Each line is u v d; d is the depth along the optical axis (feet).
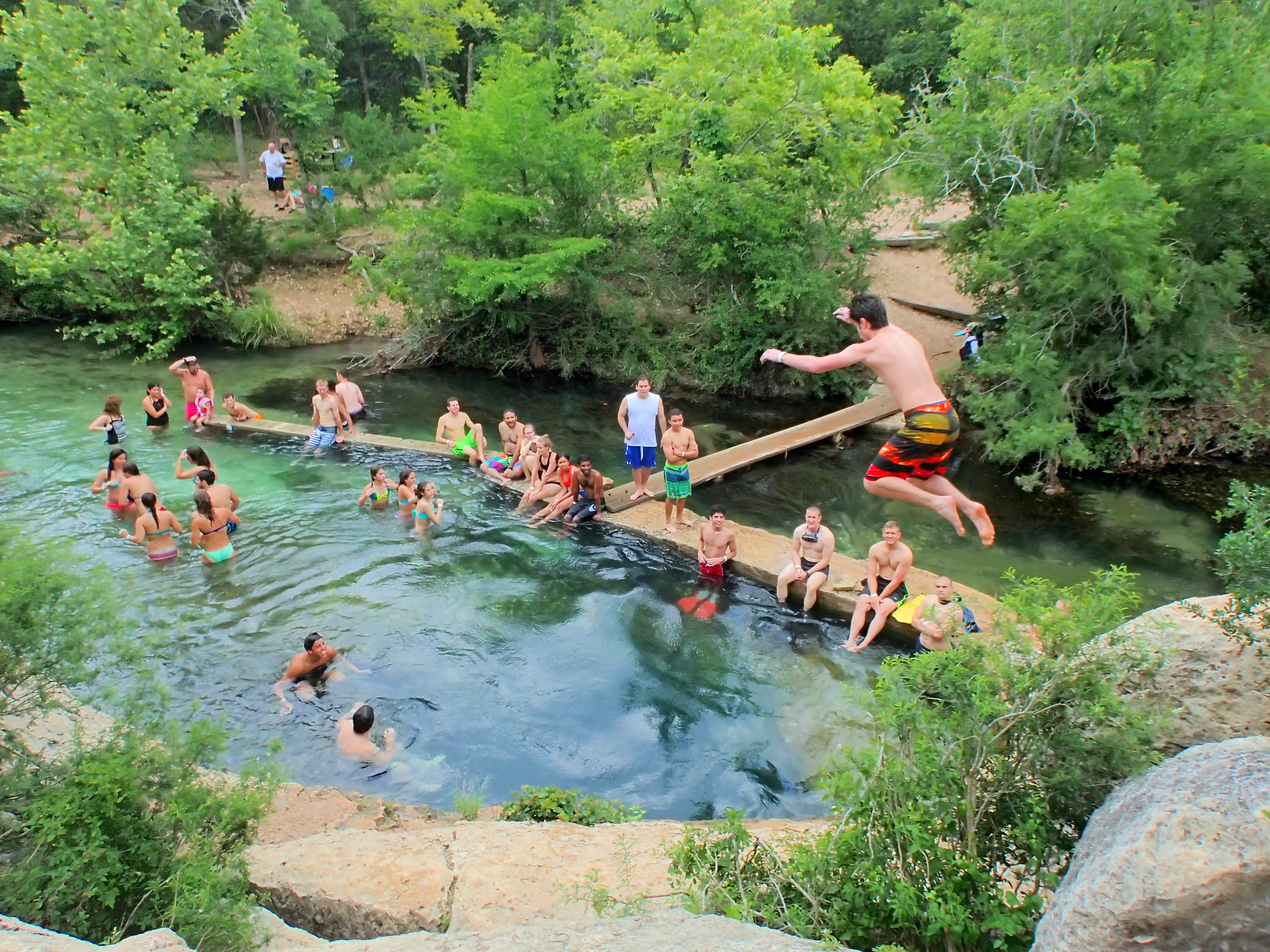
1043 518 44.09
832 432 53.47
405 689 29.25
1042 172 50.14
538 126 61.93
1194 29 47.42
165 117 71.36
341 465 48.57
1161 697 19.01
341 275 80.94
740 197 58.08
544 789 23.84
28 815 15.20
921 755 14.73
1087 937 11.38
